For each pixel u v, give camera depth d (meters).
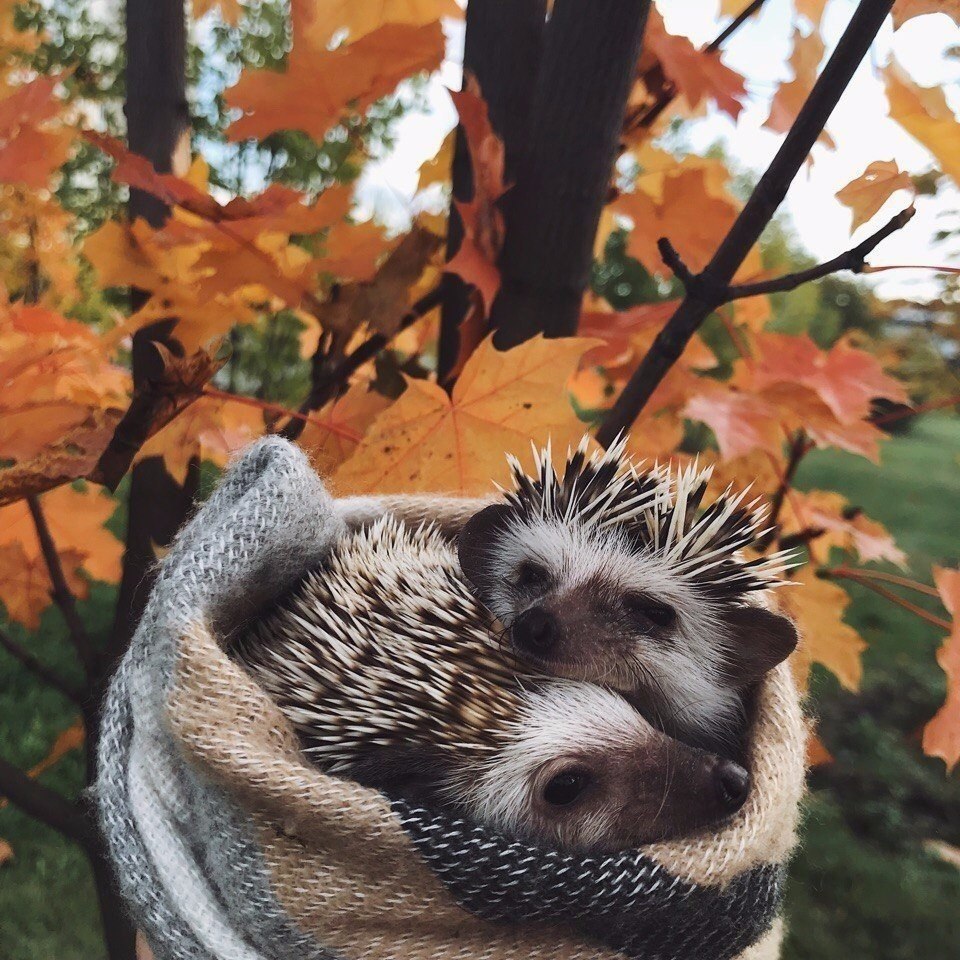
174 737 0.14
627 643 0.16
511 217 0.21
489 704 0.15
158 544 0.26
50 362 0.22
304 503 0.16
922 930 0.57
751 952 0.16
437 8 0.25
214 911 0.14
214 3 0.30
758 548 0.24
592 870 0.13
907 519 1.64
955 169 0.22
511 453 0.20
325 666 0.15
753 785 0.15
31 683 0.73
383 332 0.23
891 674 0.92
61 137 0.20
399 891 0.13
